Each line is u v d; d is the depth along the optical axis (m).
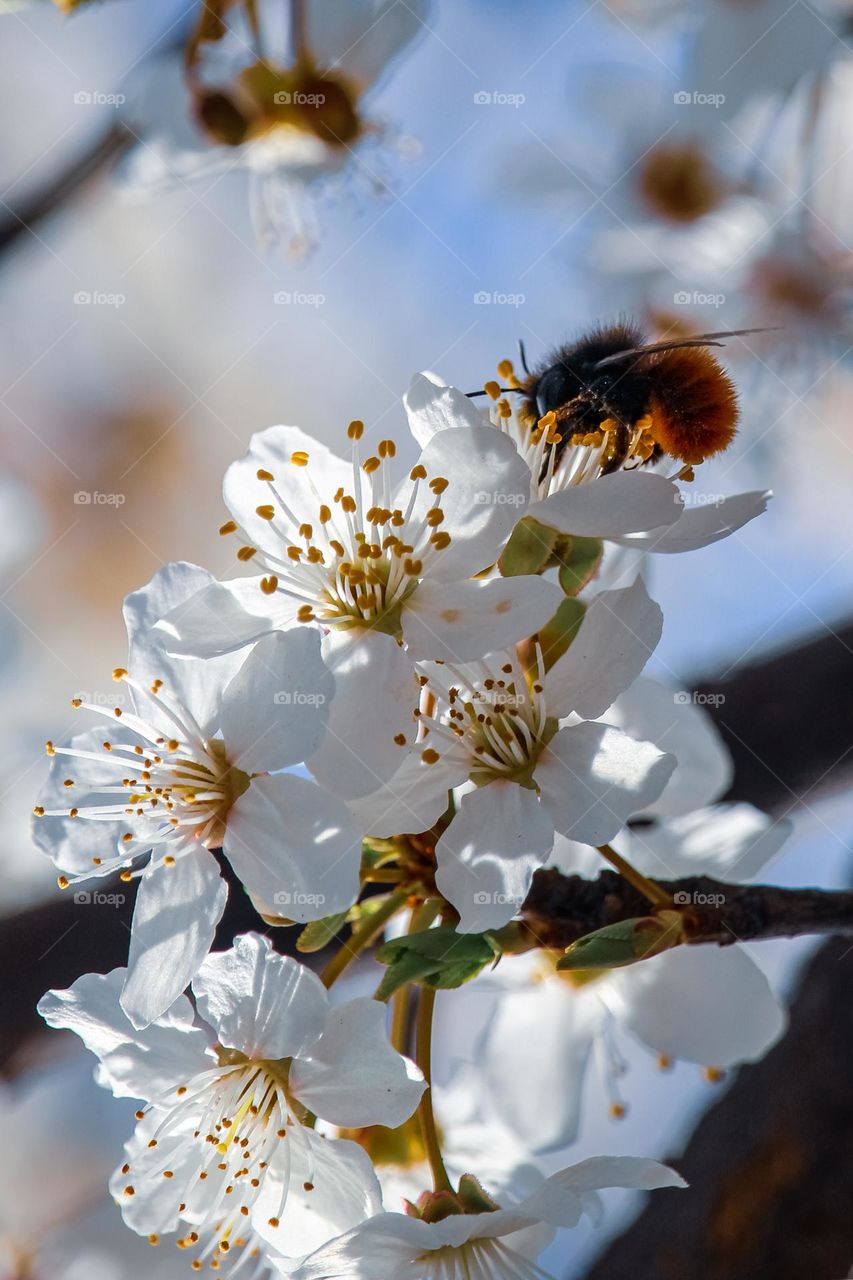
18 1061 0.34
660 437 0.34
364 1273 0.31
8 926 0.34
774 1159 0.34
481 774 0.32
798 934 0.32
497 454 0.32
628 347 0.35
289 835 0.31
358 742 0.31
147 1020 0.31
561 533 0.32
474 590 0.32
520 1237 0.31
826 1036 0.34
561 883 0.32
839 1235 0.33
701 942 0.32
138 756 0.32
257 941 0.31
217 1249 0.33
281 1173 0.31
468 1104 0.33
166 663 0.32
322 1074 0.31
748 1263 0.33
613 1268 0.34
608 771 0.31
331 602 0.32
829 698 0.36
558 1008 0.34
